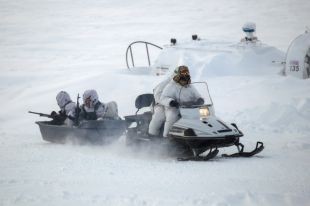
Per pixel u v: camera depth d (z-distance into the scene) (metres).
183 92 30.31
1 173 25.83
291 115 39.66
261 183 22.34
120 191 21.02
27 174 25.41
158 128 30.80
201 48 57.19
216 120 29.23
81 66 93.88
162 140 30.12
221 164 27.09
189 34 131.62
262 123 39.31
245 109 41.88
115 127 33.16
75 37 138.62
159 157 30.16
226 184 22.19
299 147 31.88
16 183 23.22
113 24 160.88
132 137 31.64
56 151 32.47
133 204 18.80
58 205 18.94
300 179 23.11
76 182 23.14
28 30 155.12
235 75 53.56
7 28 160.25
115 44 123.75
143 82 52.03
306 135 35.81
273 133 36.91
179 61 55.53
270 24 142.12
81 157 30.19
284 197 19.28
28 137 39.62
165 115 30.42
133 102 47.34
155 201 19.06
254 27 58.97
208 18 163.50
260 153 30.42
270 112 40.41
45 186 22.39
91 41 130.38
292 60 53.53
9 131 43.41
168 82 31.20
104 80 53.62
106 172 25.56
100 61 100.50
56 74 79.50
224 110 43.19
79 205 18.91
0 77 76.88
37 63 99.88
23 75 78.19
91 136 33.22
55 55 110.75
